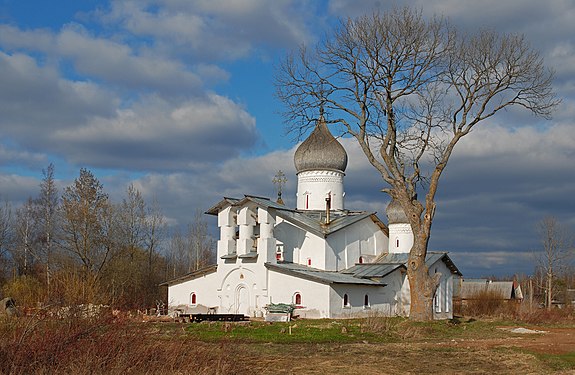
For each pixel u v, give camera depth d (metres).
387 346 29.81
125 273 66.62
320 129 63.72
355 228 60.31
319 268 55.50
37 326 17.27
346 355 25.86
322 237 55.59
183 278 56.53
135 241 76.19
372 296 54.38
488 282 104.25
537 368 23.55
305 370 21.56
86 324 17.28
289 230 57.34
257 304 52.00
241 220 54.25
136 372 16.67
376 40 44.41
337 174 63.25
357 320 46.34
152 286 75.06
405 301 58.38
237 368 19.78
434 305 59.88
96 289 19.17
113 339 17.25
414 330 37.53
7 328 17.16
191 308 56.06
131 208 77.25
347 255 58.56
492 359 25.69
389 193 45.91
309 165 63.00
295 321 45.06
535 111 45.28
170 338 20.30
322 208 62.31
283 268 50.75
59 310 17.66
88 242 64.94
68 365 16.06
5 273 74.69
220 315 44.12
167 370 17.28
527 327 49.22
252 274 52.66
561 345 32.88
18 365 15.80
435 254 61.22
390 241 64.44
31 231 77.50
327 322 43.75
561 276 106.31
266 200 55.28
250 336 32.31
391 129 45.34
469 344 32.34
